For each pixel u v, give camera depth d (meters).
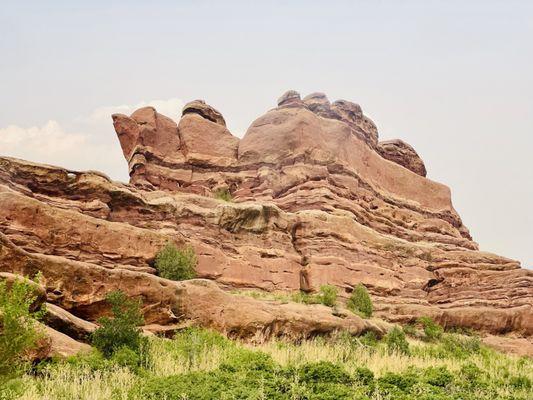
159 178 55.66
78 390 18.28
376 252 52.25
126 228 37.31
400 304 50.03
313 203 52.66
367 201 61.03
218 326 32.19
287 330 34.81
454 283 55.41
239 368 22.39
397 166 70.31
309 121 58.12
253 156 58.22
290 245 47.81
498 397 22.80
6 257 25.44
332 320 37.06
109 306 28.53
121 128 56.34
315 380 21.77
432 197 72.12
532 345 49.50
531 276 54.28
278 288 44.91
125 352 22.67
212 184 57.03
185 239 41.53
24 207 33.03
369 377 22.53
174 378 20.08
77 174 41.00
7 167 38.09
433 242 63.12
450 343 41.53
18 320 14.88
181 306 31.47
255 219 46.53
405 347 35.16
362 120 69.31
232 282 42.84
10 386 17.06
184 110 62.97
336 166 57.91
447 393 22.20
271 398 18.27
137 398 17.77
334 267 47.41
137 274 30.08
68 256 33.84
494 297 53.22
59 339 22.83
